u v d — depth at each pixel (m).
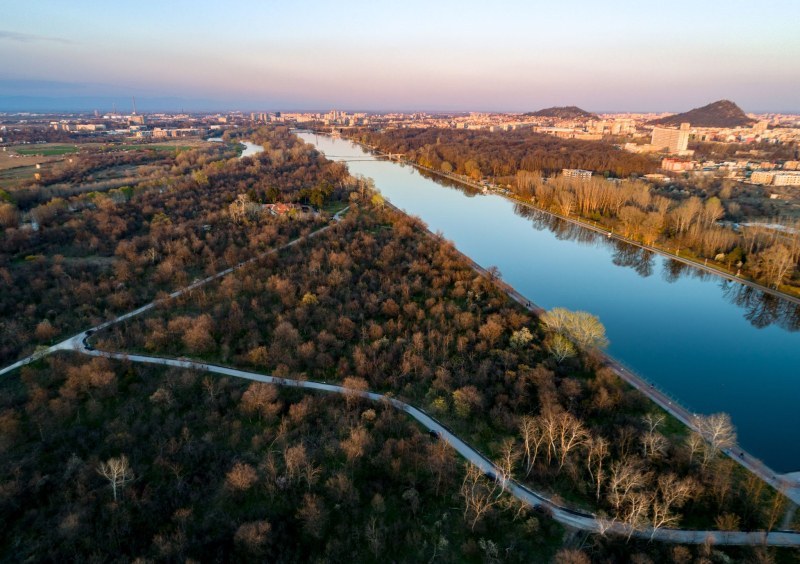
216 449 104.19
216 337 147.25
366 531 84.81
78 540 82.25
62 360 130.38
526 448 100.25
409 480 96.69
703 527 86.56
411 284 187.12
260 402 113.25
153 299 171.00
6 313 154.38
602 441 100.69
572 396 119.00
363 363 131.88
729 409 129.62
